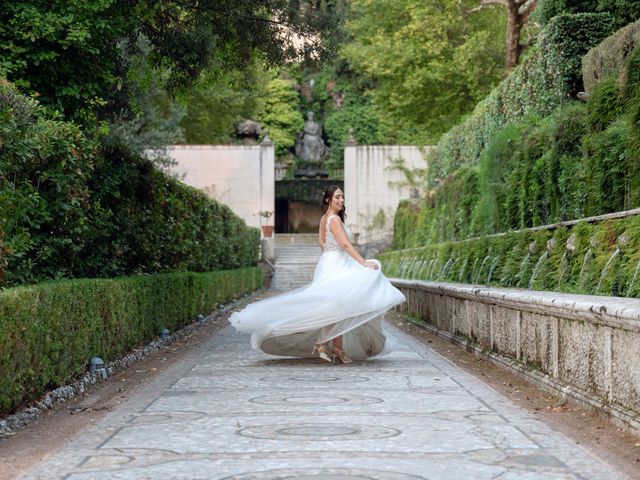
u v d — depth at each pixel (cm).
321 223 930
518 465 402
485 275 1439
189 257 1727
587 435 496
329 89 6838
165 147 3744
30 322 601
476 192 2153
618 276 863
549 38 1752
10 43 1023
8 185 748
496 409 578
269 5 1462
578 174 1214
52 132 849
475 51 3125
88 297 787
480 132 2519
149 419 547
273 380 754
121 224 1168
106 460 420
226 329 1540
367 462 406
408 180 4644
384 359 945
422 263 2292
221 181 4612
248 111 5319
